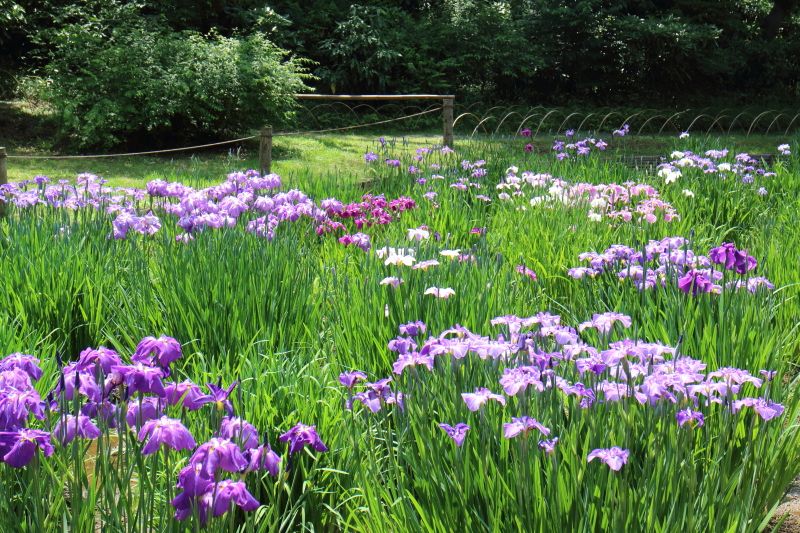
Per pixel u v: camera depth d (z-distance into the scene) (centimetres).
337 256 557
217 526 203
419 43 1994
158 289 439
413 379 286
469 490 237
